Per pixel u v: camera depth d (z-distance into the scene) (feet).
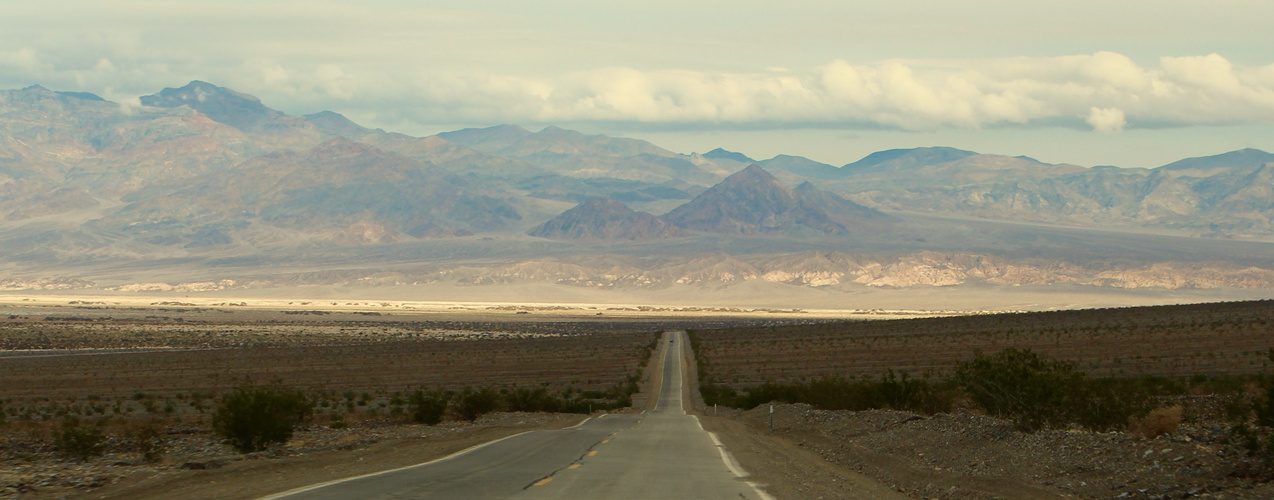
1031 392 98.53
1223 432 82.69
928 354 376.89
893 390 153.07
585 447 108.78
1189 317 429.79
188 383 314.35
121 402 245.45
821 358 394.93
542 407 217.56
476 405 186.39
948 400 146.82
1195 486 68.23
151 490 73.26
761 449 108.78
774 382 308.60
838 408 170.40
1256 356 269.44
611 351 479.41
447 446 110.32
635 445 111.86
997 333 445.37
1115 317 477.77
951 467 87.10
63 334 637.30
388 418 187.62
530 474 80.48
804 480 79.41
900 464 91.86
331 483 74.49
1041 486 74.43
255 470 84.99
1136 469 74.13
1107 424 95.04
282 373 360.07
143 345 570.87
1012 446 90.48
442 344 536.01
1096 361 293.84
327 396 264.31
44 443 138.41
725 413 215.10
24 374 351.46
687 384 335.26
